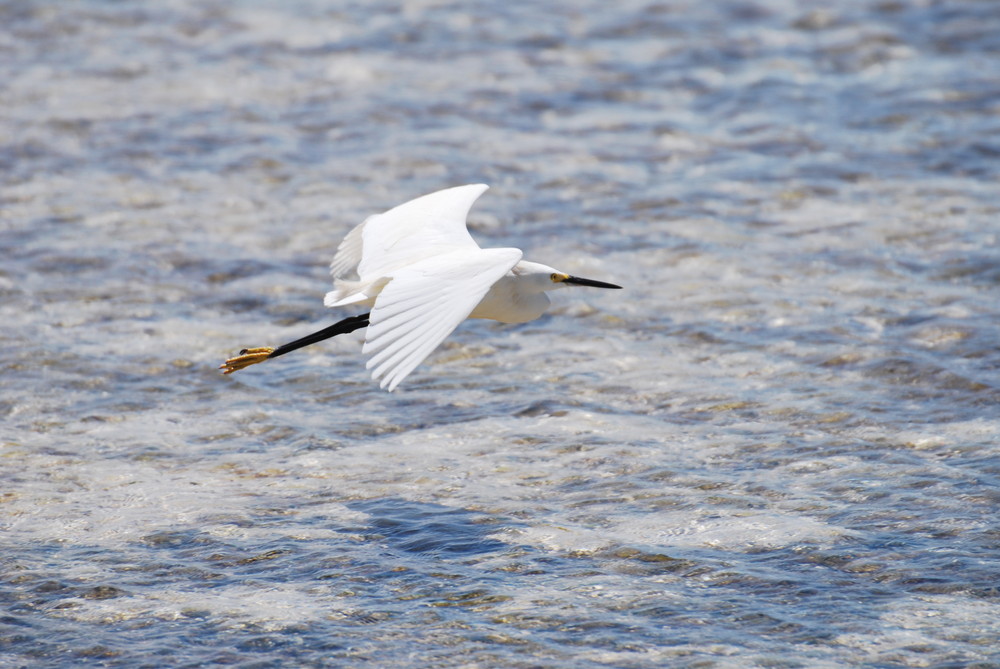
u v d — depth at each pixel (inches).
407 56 1010.1
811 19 1080.2
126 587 362.9
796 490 426.0
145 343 572.1
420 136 855.1
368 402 515.8
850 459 449.1
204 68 983.6
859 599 350.9
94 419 494.3
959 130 850.1
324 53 1014.4
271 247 689.6
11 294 618.8
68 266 657.0
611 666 319.0
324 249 685.9
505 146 839.7
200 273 655.1
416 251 378.9
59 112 888.9
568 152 829.2
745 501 417.7
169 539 394.9
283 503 422.9
